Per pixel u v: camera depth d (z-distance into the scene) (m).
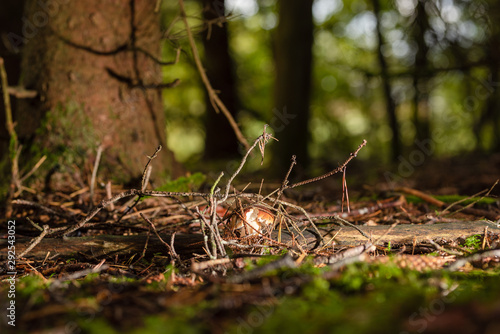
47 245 3.30
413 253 3.02
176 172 6.18
